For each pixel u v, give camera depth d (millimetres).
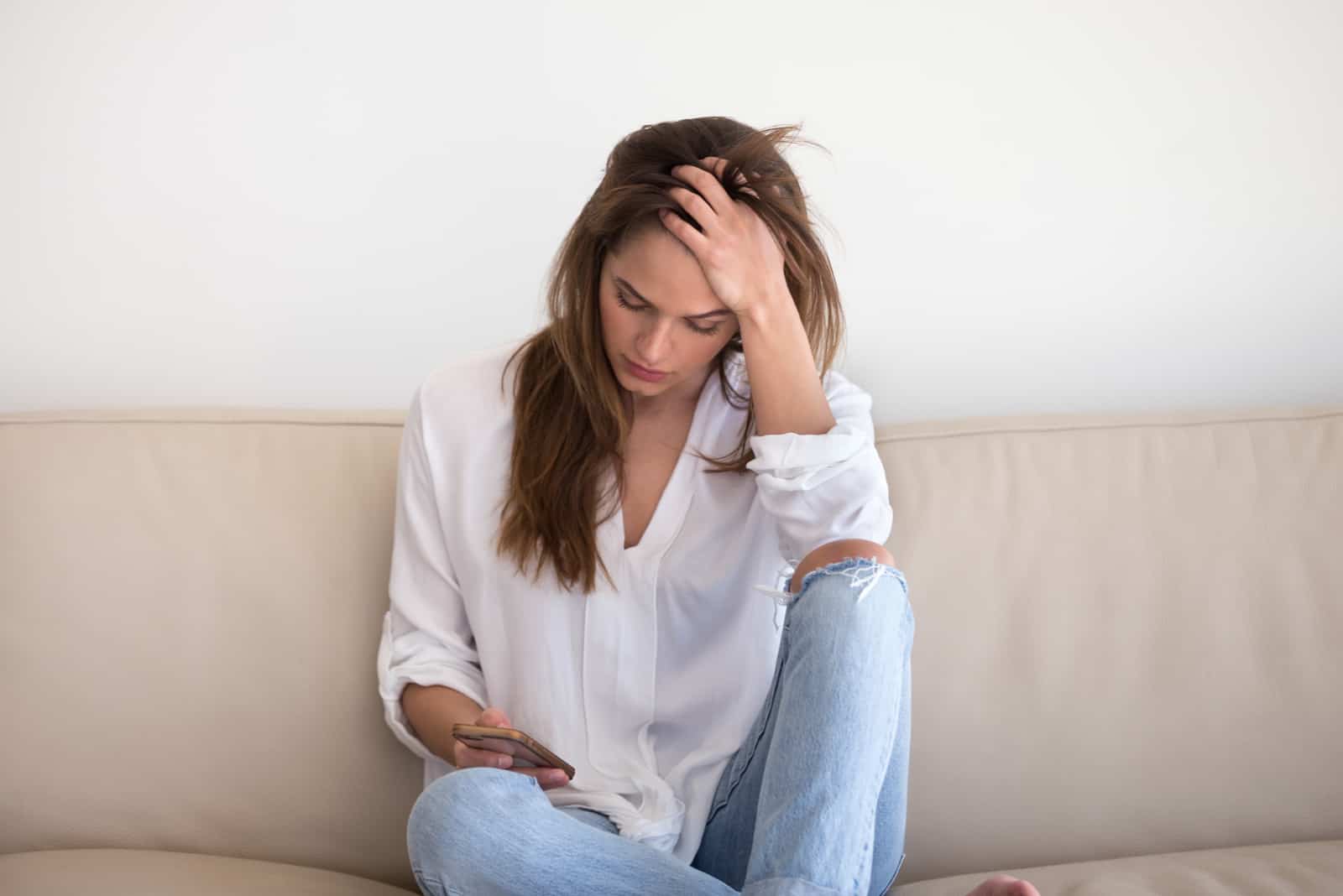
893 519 1579
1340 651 1521
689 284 1227
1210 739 1501
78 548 1519
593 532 1350
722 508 1375
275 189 1829
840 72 1835
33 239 1818
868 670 1070
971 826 1492
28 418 1589
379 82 1812
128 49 1786
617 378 1326
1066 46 1834
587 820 1306
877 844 1225
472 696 1413
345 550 1557
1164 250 1881
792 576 1263
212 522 1546
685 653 1396
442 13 1799
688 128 1293
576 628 1386
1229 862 1390
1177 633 1531
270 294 1854
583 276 1286
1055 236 1877
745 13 1818
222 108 1807
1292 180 1865
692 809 1348
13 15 1766
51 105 1791
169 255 1834
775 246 1276
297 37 1797
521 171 1841
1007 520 1577
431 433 1429
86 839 1463
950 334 1899
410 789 1508
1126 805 1489
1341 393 1924
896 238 1875
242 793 1484
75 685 1482
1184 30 1831
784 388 1292
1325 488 1581
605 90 1827
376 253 1853
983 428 1646
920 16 1824
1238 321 1900
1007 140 1854
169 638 1507
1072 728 1507
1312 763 1497
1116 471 1604
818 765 1043
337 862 1487
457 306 1873
